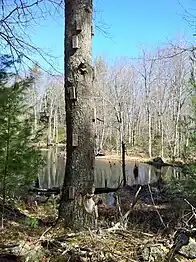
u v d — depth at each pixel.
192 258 4.07
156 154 38.88
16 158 6.47
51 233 5.14
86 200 5.38
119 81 45.72
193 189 7.51
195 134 8.00
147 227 5.94
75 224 5.27
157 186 13.91
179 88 35.16
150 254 4.11
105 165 29.55
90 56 5.57
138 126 48.31
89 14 5.57
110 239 4.52
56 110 48.09
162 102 45.44
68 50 5.54
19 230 5.53
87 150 5.45
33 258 4.24
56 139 44.84
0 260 4.16
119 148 40.81
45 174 19.86
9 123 6.31
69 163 5.48
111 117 42.25
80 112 5.46
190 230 4.46
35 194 10.58
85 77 5.51
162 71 43.09
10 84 6.58
